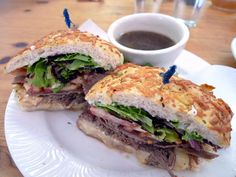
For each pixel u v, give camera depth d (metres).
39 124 0.17
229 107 0.16
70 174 0.14
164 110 0.15
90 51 0.18
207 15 0.27
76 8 0.27
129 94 0.15
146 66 0.18
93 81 0.18
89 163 0.15
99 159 0.16
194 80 0.19
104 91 0.16
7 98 0.19
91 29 0.23
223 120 0.15
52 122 0.18
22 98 0.18
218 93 0.18
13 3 0.28
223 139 0.14
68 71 0.19
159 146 0.16
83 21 0.25
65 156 0.15
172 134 0.16
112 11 0.27
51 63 0.19
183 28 0.20
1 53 0.22
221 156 0.16
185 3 0.26
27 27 0.25
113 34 0.20
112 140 0.17
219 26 0.25
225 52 0.23
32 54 0.18
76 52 0.18
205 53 0.22
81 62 0.18
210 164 0.15
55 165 0.15
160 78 0.16
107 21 0.26
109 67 0.18
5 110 0.18
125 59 0.19
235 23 0.26
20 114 0.18
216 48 0.23
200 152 0.15
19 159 0.15
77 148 0.17
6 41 0.23
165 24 0.21
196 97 0.15
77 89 0.19
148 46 0.20
